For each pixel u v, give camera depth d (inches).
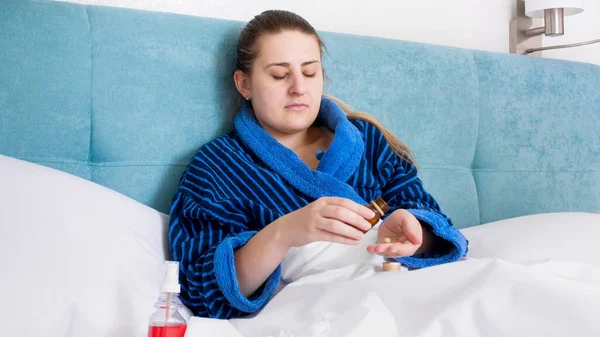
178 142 60.8
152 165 59.6
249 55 59.6
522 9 90.4
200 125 61.9
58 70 55.9
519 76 79.5
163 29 60.9
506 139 78.3
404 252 45.8
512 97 78.7
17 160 45.3
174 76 60.9
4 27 54.4
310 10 77.0
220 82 63.1
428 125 73.0
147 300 40.4
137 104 59.1
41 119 55.1
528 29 90.5
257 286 46.9
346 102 68.7
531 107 80.0
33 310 36.3
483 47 88.4
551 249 57.1
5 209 40.4
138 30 59.6
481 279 35.1
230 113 63.4
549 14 86.1
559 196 81.7
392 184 60.6
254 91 59.6
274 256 45.4
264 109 58.9
